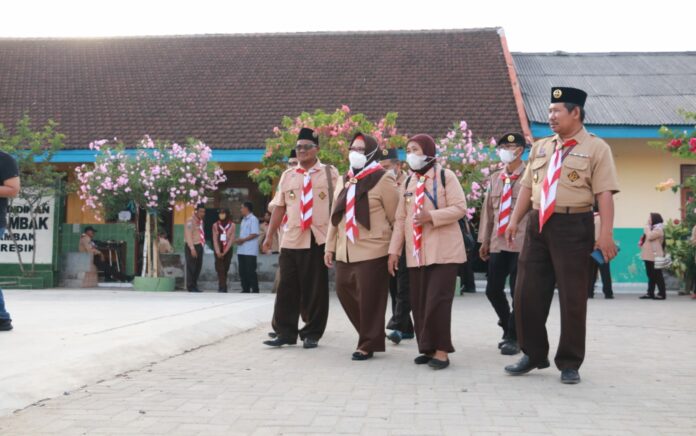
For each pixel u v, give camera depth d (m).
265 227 15.52
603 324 9.18
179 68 21.08
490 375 5.45
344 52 21.27
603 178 5.07
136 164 13.99
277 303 6.96
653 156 18.17
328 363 5.97
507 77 19.39
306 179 6.84
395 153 7.92
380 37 22.03
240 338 7.60
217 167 14.66
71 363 5.26
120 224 18.39
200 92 19.77
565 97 5.21
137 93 19.94
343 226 6.38
